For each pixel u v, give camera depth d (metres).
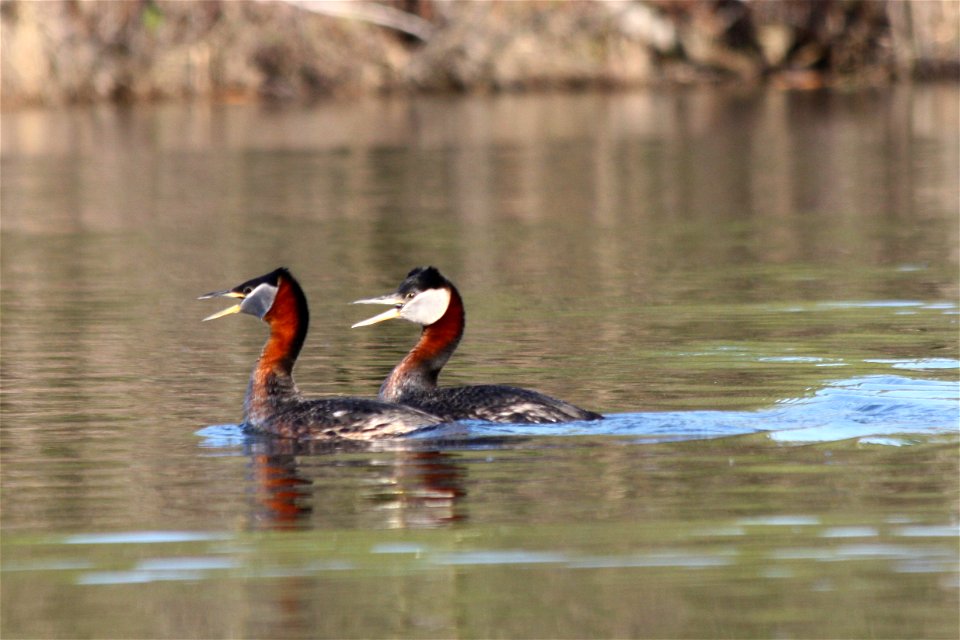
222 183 32.72
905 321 17.83
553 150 37.91
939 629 8.69
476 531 10.23
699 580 9.37
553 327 17.78
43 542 10.17
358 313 18.91
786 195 29.95
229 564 9.73
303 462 11.95
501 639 8.70
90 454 12.32
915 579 9.31
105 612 9.07
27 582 9.49
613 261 22.77
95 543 10.14
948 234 24.77
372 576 9.50
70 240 25.33
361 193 31.02
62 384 15.02
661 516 10.42
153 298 20.09
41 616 9.00
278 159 36.72
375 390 14.69
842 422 12.95
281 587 9.39
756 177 32.66
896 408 13.43
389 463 11.86
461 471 11.58
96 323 18.36
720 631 8.70
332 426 12.72
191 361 16.14
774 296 19.62
